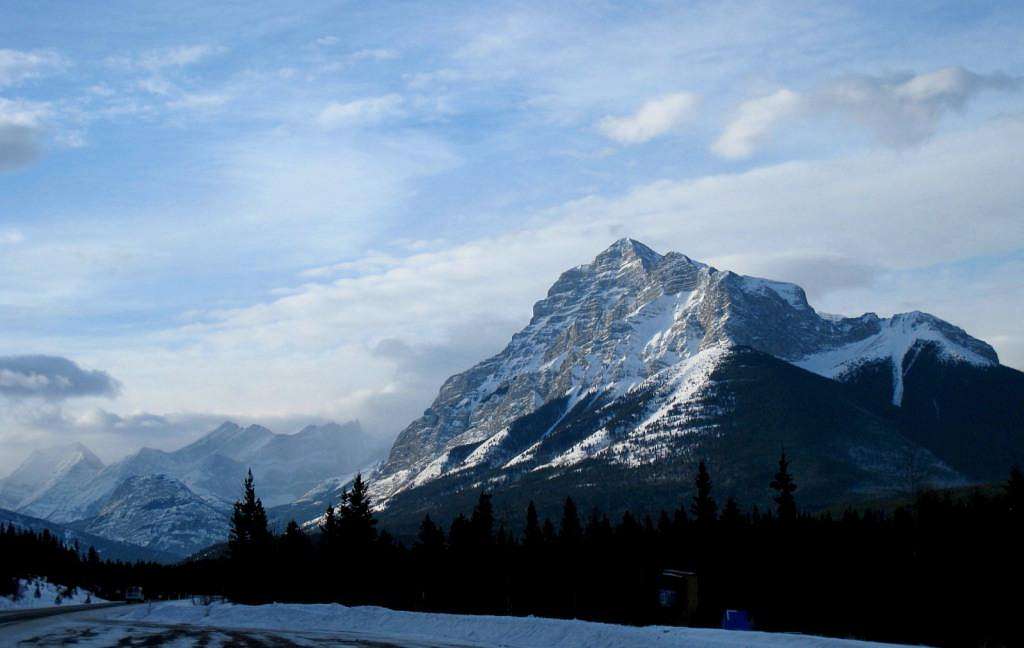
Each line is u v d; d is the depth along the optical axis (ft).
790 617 376.89
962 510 401.49
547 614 435.53
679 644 207.92
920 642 314.35
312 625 321.73
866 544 403.95
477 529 500.33
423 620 289.74
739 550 450.30
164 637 276.62
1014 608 331.98
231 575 551.59
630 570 458.09
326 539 518.78
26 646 250.78
